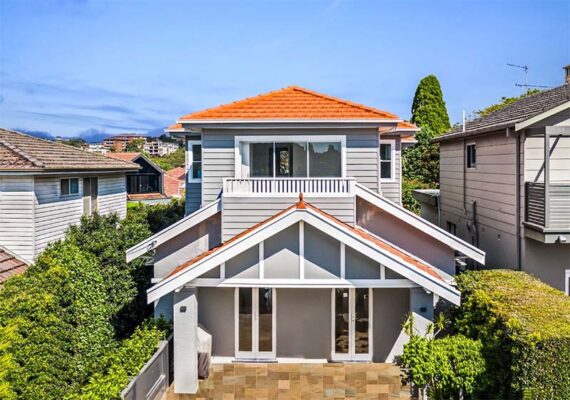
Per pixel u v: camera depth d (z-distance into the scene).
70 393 9.71
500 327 9.89
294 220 11.76
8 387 9.94
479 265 18.20
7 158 18.73
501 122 16.30
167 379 12.03
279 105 15.51
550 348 8.49
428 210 27.78
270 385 12.34
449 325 12.75
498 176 16.34
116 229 19.98
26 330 11.16
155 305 14.52
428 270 12.28
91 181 24.03
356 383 12.37
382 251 11.64
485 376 9.80
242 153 14.88
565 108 13.71
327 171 14.79
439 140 23.23
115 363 10.22
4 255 18.05
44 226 19.19
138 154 44.72
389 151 18.14
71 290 13.20
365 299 13.62
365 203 14.66
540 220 13.53
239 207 14.05
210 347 13.34
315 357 13.73
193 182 17.89
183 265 13.38
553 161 14.53
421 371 10.09
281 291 13.75
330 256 11.99
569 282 14.34
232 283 11.98
